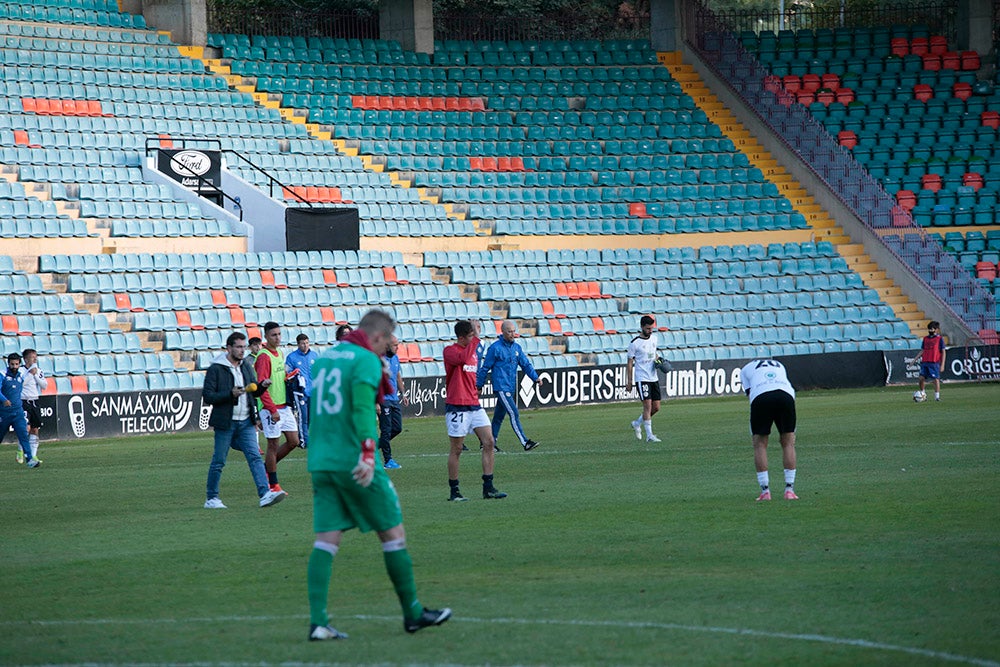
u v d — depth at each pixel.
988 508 26.23
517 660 15.06
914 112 91.69
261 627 17.42
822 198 85.38
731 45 95.31
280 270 70.00
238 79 84.94
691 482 32.44
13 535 26.83
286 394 34.06
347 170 80.56
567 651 15.44
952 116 90.62
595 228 81.12
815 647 15.41
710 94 93.81
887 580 19.33
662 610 17.66
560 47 96.31
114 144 75.25
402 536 16.75
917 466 33.88
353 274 71.69
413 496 31.58
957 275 78.88
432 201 80.94
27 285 62.69
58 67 78.81
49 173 70.25
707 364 70.19
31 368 44.88
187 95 81.44
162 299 65.25
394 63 92.00
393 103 88.06
